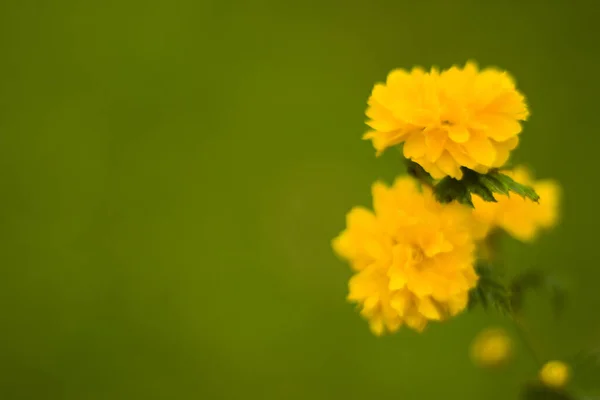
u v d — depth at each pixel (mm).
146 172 987
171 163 991
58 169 992
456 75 504
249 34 1046
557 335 814
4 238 962
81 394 902
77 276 946
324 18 1040
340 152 970
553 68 972
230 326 912
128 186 981
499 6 1010
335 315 891
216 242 951
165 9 1059
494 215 531
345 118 987
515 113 501
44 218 969
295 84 1014
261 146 990
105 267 948
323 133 985
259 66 1027
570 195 905
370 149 960
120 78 1030
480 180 496
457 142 493
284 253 935
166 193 976
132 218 967
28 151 999
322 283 910
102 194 979
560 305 513
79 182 983
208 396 890
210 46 1040
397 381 854
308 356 885
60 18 1055
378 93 504
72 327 926
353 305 886
